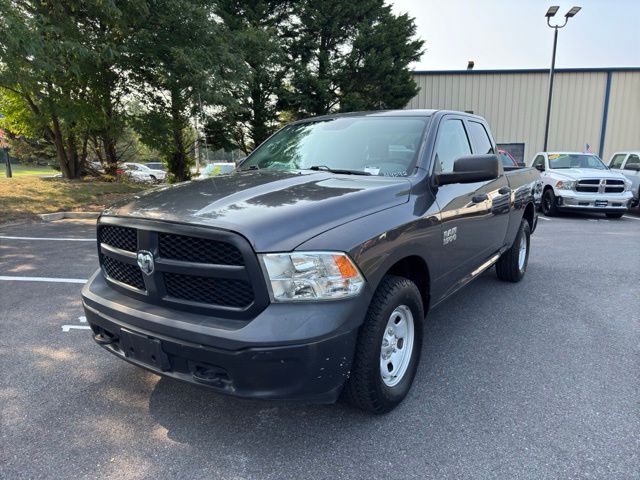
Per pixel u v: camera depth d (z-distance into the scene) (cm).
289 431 263
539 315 449
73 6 1212
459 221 347
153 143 1677
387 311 253
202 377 226
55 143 1839
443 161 351
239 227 213
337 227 232
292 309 213
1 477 225
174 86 1439
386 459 238
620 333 403
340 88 2134
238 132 2086
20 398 296
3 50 952
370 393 254
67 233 876
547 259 696
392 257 255
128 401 294
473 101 2347
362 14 2045
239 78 1516
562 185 1198
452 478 224
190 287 232
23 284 540
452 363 346
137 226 243
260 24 1962
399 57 2117
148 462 237
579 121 2331
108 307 257
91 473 229
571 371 333
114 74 1498
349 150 353
